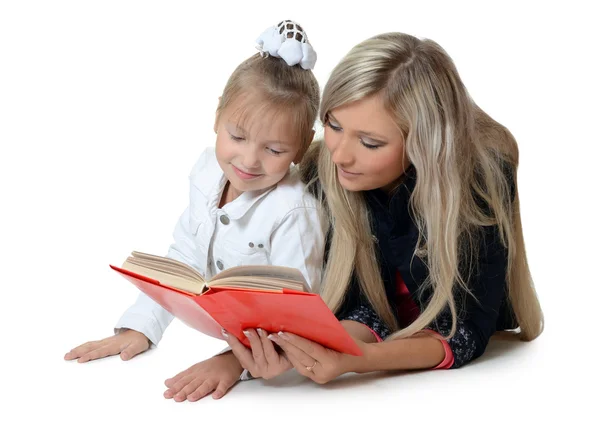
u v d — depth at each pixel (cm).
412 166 345
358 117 324
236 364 341
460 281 352
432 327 357
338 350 326
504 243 358
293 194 365
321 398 325
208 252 385
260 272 318
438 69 333
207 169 388
